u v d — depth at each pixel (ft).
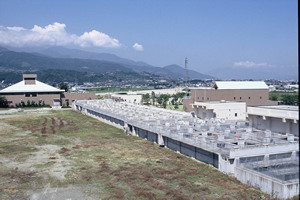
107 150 132.67
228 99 252.62
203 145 106.11
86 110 285.23
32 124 217.15
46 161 114.83
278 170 83.05
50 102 360.89
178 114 210.38
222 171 97.19
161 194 80.89
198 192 81.56
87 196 80.89
